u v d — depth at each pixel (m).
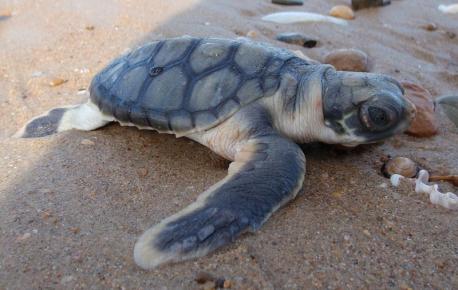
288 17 0.26
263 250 0.10
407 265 0.10
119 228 0.11
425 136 0.15
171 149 0.14
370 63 0.21
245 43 0.13
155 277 0.09
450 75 0.20
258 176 0.11
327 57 0.20
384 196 0.12
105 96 0.14
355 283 0.09
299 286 0.09
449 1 0.31
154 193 0.12
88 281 0.09
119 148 0.14
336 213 0.11
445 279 0.10
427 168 0.13
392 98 0.12
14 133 0.16
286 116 0.13
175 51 0.14
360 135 0.12
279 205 0.11
